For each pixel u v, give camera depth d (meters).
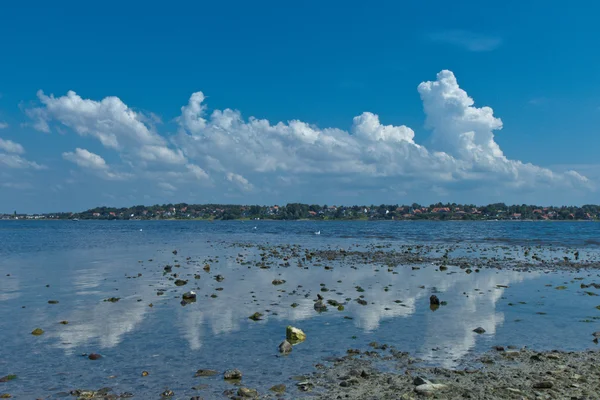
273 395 10.85
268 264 38.81
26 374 12.23
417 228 165.75
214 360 13.38
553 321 18.00
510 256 46.97
